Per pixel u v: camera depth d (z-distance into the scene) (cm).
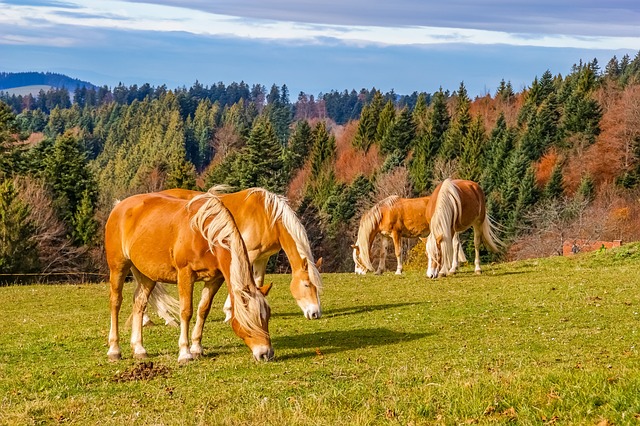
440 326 1345
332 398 806
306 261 1290
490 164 8462
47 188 5781
